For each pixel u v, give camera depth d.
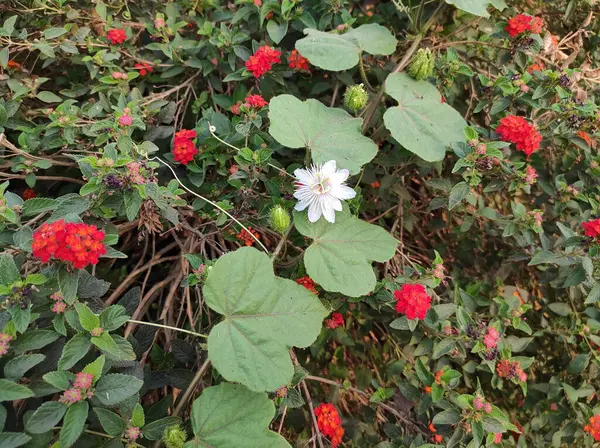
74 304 0.22
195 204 0.34
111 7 0.38
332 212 0.27
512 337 0.33
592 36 0.42
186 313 0.36
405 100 0.34
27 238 0.24
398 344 0.40
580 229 0.35
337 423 0.30
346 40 0.35
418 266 0.33
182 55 0.39
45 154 0.34
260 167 0.31
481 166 0.31
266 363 0.24
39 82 0.34
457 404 0.29
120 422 0.22
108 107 0.34
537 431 0.38
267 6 0.36
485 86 0.36
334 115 0.32
